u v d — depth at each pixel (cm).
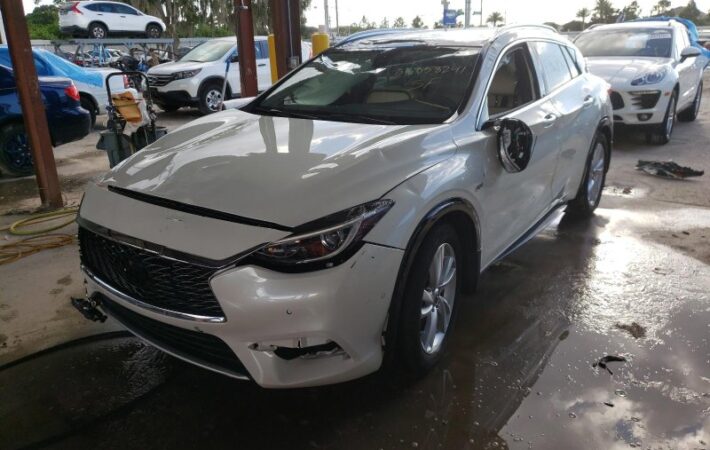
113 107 568
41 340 325
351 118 333
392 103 339
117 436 250
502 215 336
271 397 275
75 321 346
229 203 236
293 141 291
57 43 1989
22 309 360
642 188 625
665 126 830
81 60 1998
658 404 269
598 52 938
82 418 261
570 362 302
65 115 747
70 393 279
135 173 280
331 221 225
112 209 259
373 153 261
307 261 220
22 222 527
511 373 293
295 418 261
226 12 4353
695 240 472
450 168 277
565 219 527
